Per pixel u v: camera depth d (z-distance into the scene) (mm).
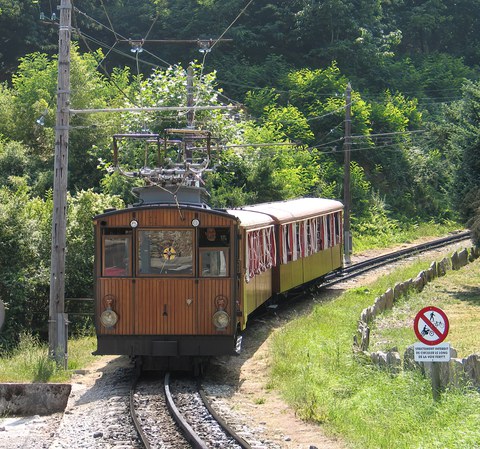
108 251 17109
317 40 68500
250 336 21766
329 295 29641
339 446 12008
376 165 56656
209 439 12312
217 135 36344
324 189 48875
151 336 16938
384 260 39500
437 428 11961
